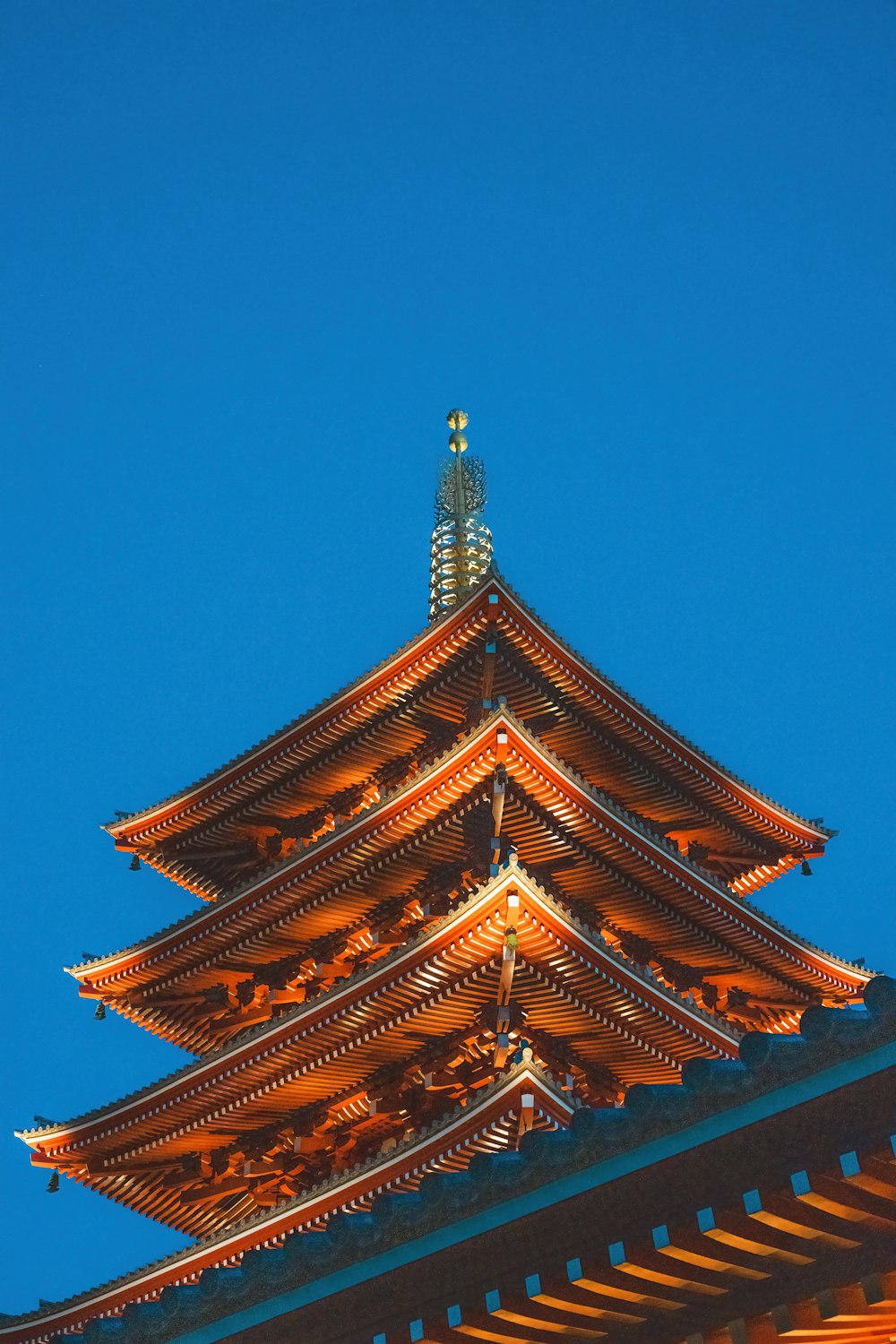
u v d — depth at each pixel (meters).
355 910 44.75
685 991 45.72
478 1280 16.73
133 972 48.19
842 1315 16.22
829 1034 14.42
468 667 45.25
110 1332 19.30
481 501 59.78
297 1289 17.81
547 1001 37.38
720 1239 15.53
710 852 51.84
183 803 51.19
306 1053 40.22
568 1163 16.02
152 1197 46.16
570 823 40.75
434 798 40.62
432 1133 33.88
